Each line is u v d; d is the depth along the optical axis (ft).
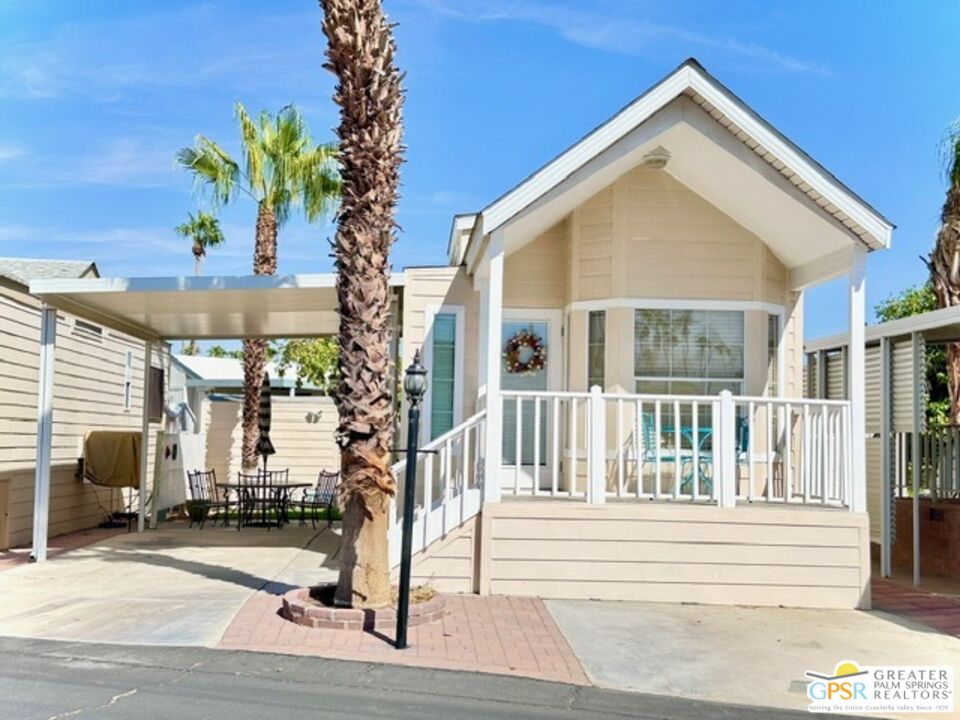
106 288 31.96
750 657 20.86
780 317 33.73
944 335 33.65
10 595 25.98
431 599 23.80
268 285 31.58
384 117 23.12
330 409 66.39
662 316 32.71
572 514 27.02
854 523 27.30
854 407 28.07
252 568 31.07
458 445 33.88
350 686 17.58
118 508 50.72
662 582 26.96
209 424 67.21
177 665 18.76
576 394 27.76
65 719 15.17
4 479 37.42
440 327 34.83
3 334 37.63
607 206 33.04
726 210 32.68
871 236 27.94
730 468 27.55
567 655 20.47
